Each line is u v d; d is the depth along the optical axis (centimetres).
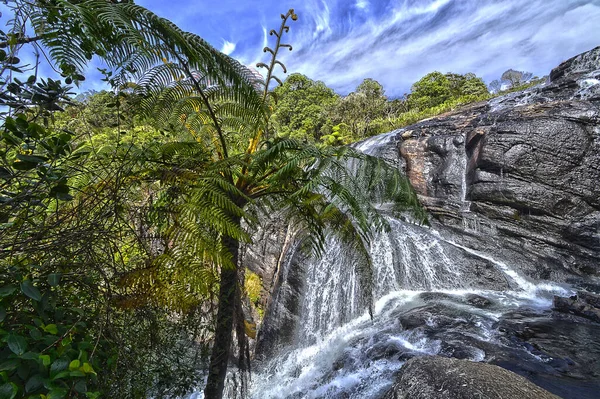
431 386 196
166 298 174
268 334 593
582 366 335
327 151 244
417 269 693
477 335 424
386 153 1253
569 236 739
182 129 258
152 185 196
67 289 145
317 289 640
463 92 3014
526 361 347
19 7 123
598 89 897
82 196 157
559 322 454
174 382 210
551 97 1059
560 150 780
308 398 404
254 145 269
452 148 1046
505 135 849
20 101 117
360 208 239
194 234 175
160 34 173
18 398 103
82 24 138
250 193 250
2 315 103
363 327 542
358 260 292
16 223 124
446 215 936
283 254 688
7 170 115
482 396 177
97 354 140
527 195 788
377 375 387
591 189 743
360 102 2611
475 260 668
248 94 219
